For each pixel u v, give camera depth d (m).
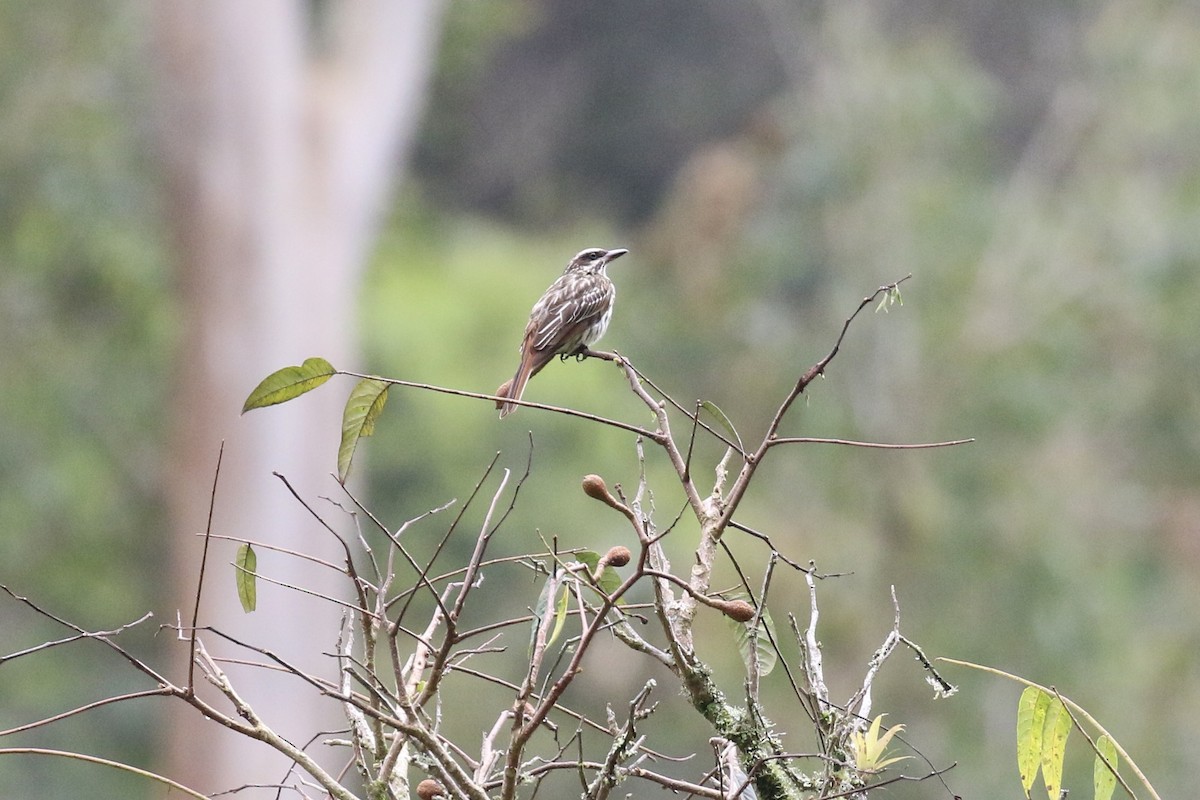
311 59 15.22
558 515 18.42
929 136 19.00
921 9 25.33
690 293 19.73
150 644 17.88
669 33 30.53
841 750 3.71
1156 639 16.92
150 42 14.69
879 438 17.48
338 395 14.76
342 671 3.74
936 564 16.75
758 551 16.33
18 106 17.36
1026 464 17.48
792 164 18.98
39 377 17.89
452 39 24.39
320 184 14.86
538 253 26.55
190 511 14.11
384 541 18.22
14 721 16.86
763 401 18.14
